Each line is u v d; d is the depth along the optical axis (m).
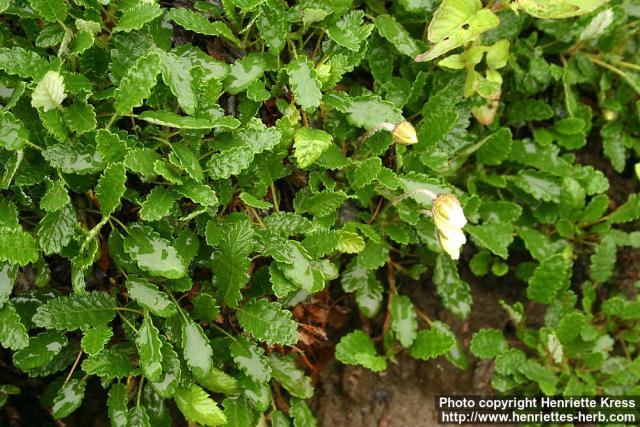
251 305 0.47
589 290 0.55
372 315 0.51
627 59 0.55
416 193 0.49
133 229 0.45
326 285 0.51
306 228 0.47
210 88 0.46
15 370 0.48
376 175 0.48
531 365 0.53
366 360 0.50
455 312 0.52
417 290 0.54
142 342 0.45
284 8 0.48
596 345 0.54
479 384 0.54
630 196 0.54
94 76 0.46
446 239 0.46
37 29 0.46
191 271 0.47
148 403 0.47
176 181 0.44
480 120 0.52
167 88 0.46
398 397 0.53
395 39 0.49
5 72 0.45
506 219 0.53
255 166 0.47
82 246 0.44
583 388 0.53
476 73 0.50
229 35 0.47
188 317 0.46
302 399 0.50
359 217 0.51
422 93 0.51
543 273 0.53
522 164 0.55
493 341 0.53
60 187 0.44
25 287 0.46
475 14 0.47
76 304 0.45
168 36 0.47
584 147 0.57
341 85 0.51
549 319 0.54
